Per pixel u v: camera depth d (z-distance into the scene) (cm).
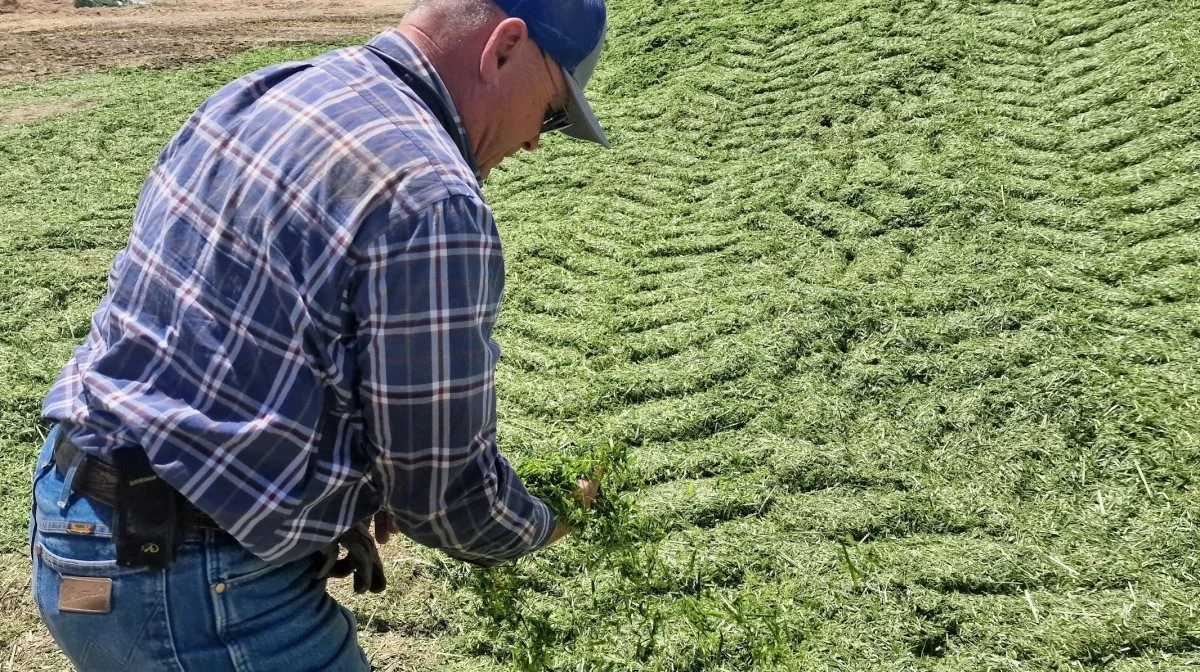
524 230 523
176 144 145
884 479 312
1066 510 291
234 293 133
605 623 269
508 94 152
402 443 137
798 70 658
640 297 442
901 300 401
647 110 661
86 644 147
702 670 252
